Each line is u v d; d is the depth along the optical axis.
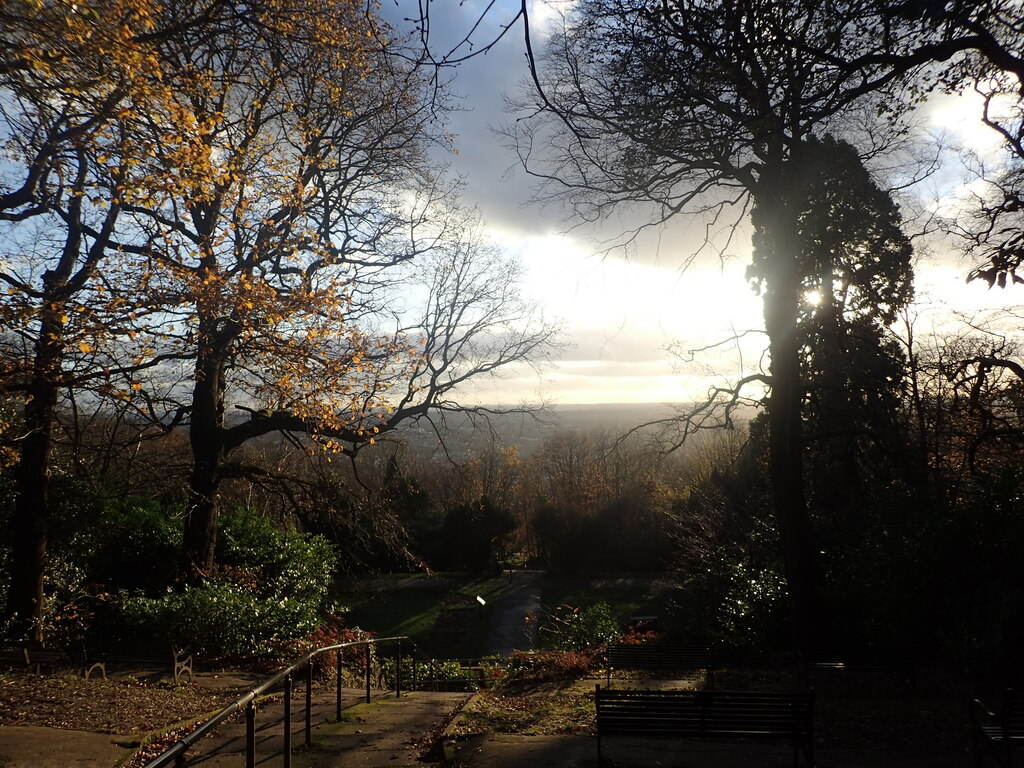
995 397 18.30
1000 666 11.93
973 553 12.88
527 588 41.72
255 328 13.98
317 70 16.95
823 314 18.39
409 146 21.23
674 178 16.73
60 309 11.02
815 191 16.09
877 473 21.41
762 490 26.95
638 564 45.16
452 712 11.10
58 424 15.65
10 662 13.03
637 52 11.20
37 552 16.34
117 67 9.77
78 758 7.73
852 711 10.47
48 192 12.41
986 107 12.26
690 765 7.84
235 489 24.48
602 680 13.91
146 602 16.89
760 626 18.28
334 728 10.05
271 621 17.27
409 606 38.25
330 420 16.42
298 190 16.83
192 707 10.78
